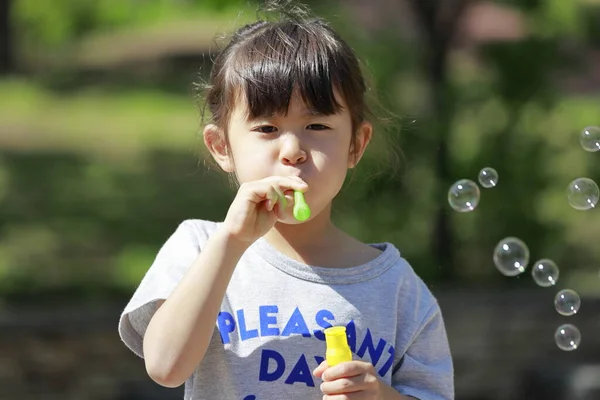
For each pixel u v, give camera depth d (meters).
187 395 2.94
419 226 10.08
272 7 3.85
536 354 8.78
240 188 2.74
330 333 2.69
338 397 2.64
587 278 10.19
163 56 28.39
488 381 8.62
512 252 4.28
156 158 18.84
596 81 11.88
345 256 3.05
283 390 2.81
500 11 10.38
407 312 3.02
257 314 2.89
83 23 31.31
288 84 2.83
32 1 30.52
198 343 2.67
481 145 10.07
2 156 18.66
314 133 2.87
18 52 30.64
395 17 10.18
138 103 25.44
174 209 14.76
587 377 7.98
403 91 9.76
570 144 10.35
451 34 9.88
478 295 9.17
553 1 9.91
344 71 2.97
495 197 10.10
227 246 2.70
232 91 2.93
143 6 31.64
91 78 28.25
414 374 2.99
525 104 9.96
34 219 14.02
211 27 30.39
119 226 13.69
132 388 7.98
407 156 9.63
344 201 9.30
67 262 11.70
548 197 10.51
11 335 8.16
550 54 9.89
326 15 9.20
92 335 8.25
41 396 8.14
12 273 11.04
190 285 2.68
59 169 17.66
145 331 2.84
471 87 9.98
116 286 10.70
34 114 23.77
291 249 3.01
